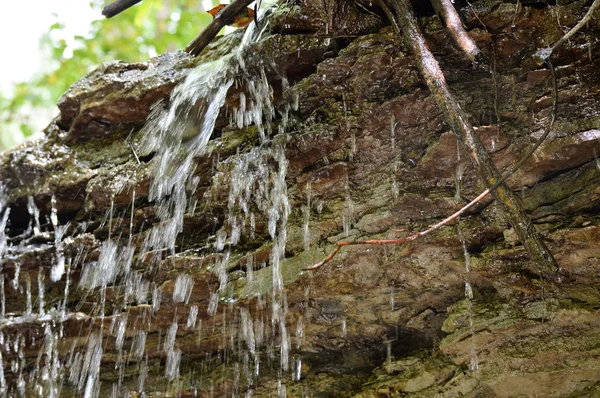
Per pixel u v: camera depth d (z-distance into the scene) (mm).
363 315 3471
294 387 3604
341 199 3307
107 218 4035
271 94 3670
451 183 3115
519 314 2959
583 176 2848
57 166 4258
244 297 3443
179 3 9641
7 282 4145
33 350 4020
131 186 3914
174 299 3631
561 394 2953
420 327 3406
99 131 4258
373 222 3193
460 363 3135
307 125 3412
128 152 4102
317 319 3537
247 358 3764
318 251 3320
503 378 2996
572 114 2869
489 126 2947
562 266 2877
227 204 3621
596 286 2855
